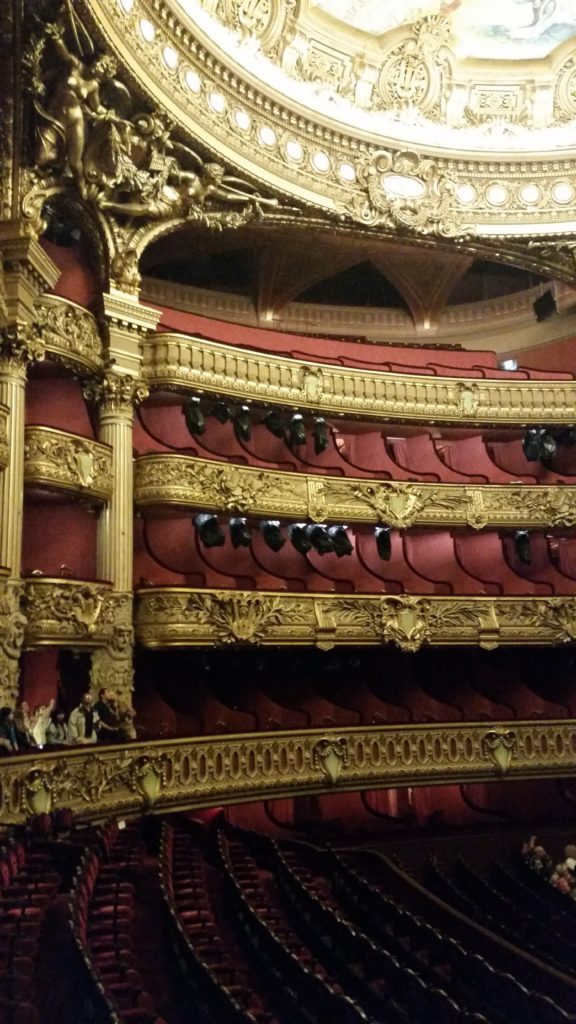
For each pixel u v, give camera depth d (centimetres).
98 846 979
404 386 1856
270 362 1727
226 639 1535
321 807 1758
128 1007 597
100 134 1389
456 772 1633
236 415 1728
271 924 874
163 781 1307
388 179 1853
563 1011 660
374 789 1573
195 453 1636
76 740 1241
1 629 1193
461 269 2084
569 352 2106
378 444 1941
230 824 1422
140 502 1546
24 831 992
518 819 1697
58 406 1519
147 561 1606
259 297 2097
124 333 1532
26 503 1459
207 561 1688
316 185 1766
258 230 1819
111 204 1484
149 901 892
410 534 1930
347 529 1861
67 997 605
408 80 1881
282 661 1803
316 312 2205
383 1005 676
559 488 1906
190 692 1652
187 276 2059
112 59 1322
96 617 1350
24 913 731
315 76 1783
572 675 1942
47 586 1285
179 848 1140
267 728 1532
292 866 1148
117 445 1491
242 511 1639
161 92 1448
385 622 1705
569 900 1208
